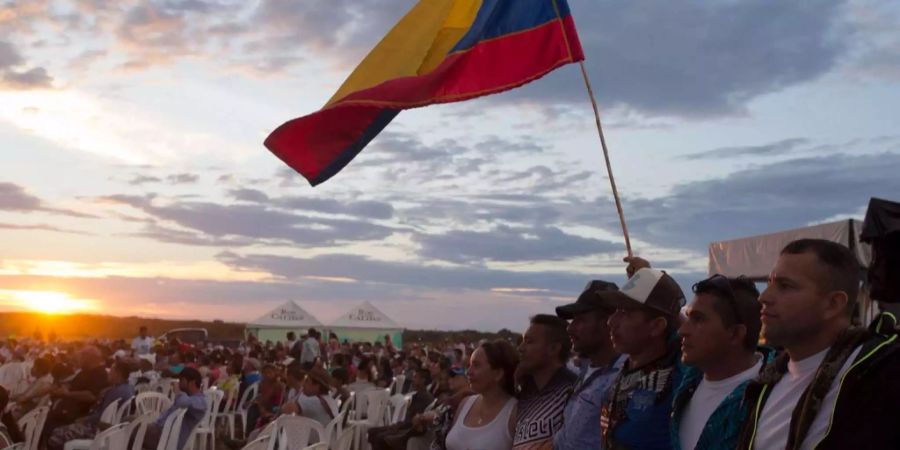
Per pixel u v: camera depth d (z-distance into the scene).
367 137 7.12
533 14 7.12
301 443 9.56
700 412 3.69
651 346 4.20
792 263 3.02
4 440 9.42
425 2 7.55
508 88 7.01
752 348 3.68
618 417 4.18
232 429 16.33
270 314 37.75
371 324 39.09
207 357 23.50
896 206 2.95
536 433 5.23
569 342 5.39
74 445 11.60
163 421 11.03
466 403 5.93
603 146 5.90
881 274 2.95
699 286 3.76
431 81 7.06
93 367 13.98
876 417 2.65
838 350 2.86
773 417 3.02
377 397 13.27
